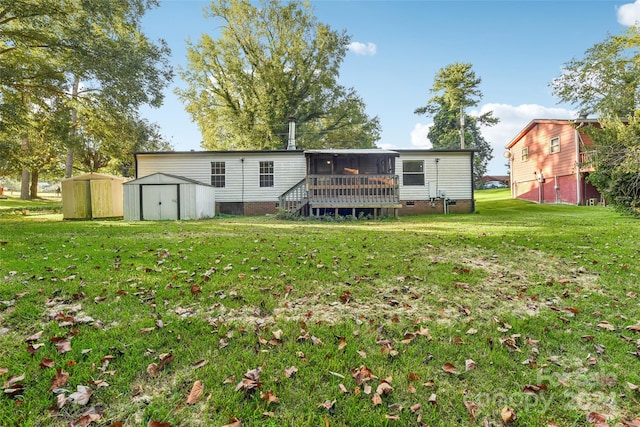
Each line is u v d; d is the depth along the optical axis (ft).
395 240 22.93
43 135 48.21
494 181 170.50
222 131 92.48
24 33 39.68
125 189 44.32
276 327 9.00
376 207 45.93
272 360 7.39
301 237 24.57
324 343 8.21
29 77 42.11
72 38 40.19
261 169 53.93
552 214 45.65
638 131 35.12
